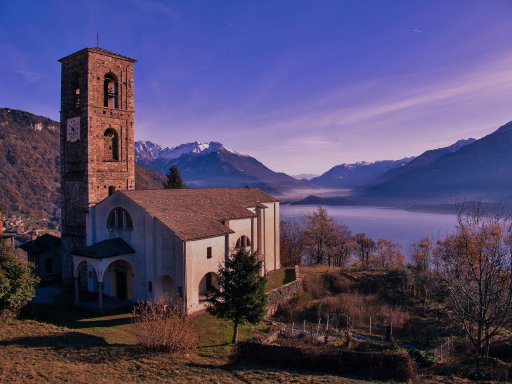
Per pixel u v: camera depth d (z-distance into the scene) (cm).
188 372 2211
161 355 2548
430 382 2152
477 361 2373
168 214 4003
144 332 2778
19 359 2244
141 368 2256
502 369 2286
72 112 4741
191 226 3944
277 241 6125
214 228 4125
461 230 2644
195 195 4881
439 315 4656
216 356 2773
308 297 5491
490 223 2594
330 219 9950
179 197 4609
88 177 4488
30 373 2019
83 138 4534
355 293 5591
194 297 3778
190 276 3722
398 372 2177
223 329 3553
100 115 4616
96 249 3844
